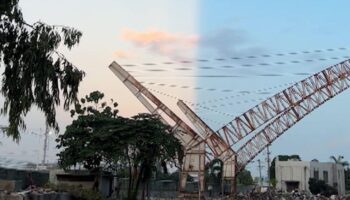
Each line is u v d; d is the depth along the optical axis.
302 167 132.50
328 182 136.88
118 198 41.81
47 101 16.14
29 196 23.47
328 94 79.25
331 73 79.94
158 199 56.09
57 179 41.12
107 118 40.97
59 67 16.48
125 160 40.12
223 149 69.00
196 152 61.62
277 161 136.38
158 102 63.38
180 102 70.19
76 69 16.78
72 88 16.62
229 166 72.38
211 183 76.38
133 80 65.31
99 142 39.06
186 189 63.22
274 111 78.56
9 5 15.26
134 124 40.19
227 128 75.06
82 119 40.50
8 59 15.69
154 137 39.97
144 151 40.06
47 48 15.71
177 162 44.38
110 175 44.59
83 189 34.06
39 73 15.62
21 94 15.62
